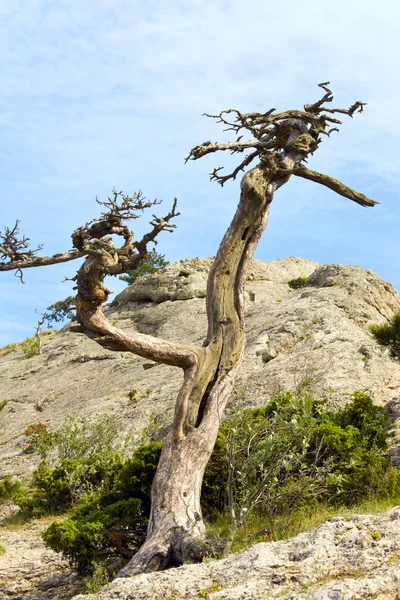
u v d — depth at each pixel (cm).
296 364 2706
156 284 5138
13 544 1900
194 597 823
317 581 802
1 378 4678
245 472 1280
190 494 1480
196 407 1622
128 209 1647
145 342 1667
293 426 1311
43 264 1650
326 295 3566
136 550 1528
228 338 1748
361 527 966
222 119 1912
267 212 1866
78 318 1686
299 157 1912
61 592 1416
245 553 916
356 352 2736
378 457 1616
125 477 1741
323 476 1346
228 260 1816
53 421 3412
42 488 2311
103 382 3888
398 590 738
